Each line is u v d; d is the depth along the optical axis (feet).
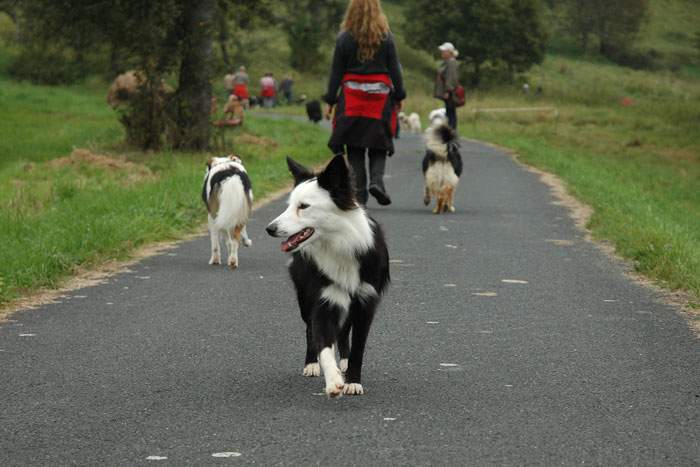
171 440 16.85
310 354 21.58
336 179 20.10
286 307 29.01
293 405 19.11
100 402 19.25
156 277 34.24
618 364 22.58
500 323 27.04
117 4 85.87
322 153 89.35
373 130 42.78
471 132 143.02
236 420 18.06
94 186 58.18
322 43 318.04
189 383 20.74
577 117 188.34
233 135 98.63
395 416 18.35
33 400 19.35
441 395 19.88
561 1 524.11
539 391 20.20
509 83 351.25
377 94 42.50
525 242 43.04
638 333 25.91
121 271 35.50
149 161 77.36
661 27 541.34
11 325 26.58
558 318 27.78
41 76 199.41
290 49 318.04
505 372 21.79
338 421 18.01
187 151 86.79
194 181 60.54
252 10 101.40
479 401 19.42
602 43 473.67
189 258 38.65
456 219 50.34
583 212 55.01
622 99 265.34
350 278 20.31
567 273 35.53
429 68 369.71
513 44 348.79
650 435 17.21
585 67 428.97
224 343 24.50
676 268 34.37
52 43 97.40
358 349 20.25
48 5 87.86
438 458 15.92
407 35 365.81
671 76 443.73
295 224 19.84
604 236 44.57
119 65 91.04
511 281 33.60
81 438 16.97
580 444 16.69
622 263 38.06
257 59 298.35
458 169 53.06
